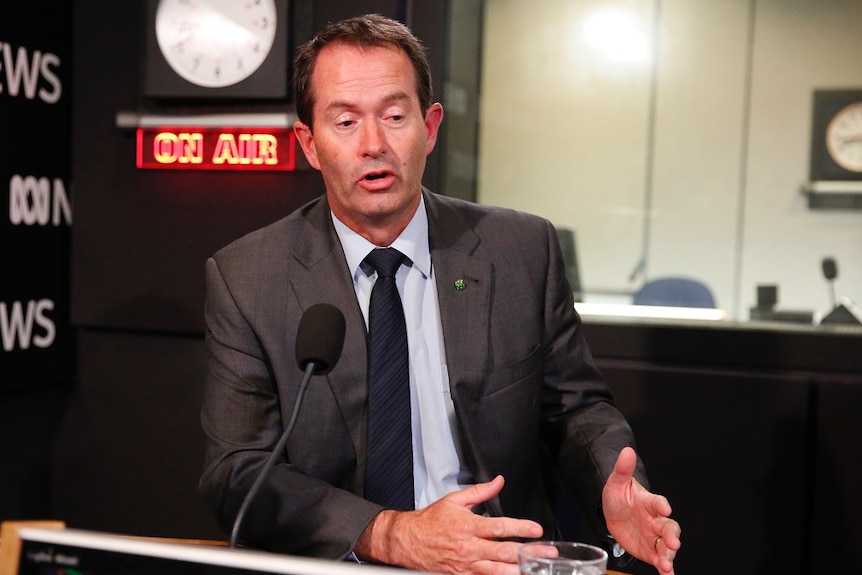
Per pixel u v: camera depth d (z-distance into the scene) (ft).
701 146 14.80
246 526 4.50
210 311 5.14
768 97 14.65
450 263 5.11
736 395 7.63
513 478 5.05
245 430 4.85
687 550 7.80
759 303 14.42
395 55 4.61
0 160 8.11
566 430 5.16
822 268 14.47
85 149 8.76
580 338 5.46
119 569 2.43
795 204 14.61
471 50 8.83
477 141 9.11
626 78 14.67
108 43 8.63
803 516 7.54
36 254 8.54
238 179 8.37
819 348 7.50
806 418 7.47
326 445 4.83
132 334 8.87
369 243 5.02
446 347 4.95
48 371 8.70
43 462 8.98
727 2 14.69
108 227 8.75
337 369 4.83
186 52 8.15
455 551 3.86
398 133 4.60
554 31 14.52
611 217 14.93
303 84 4.76
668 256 14.92
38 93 8.46
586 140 14.83
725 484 7.68
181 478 8.77
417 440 4.94
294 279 4.98
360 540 4.25
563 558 3.03
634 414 7.88
